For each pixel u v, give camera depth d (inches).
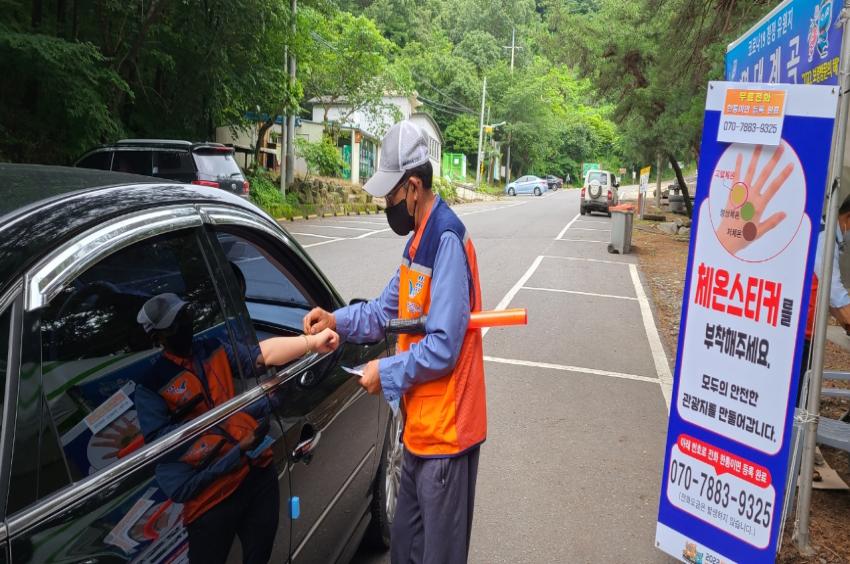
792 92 100.1
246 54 637.3
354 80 943.0
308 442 84.7
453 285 77.1
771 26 140.6
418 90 2137.1
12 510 46.2
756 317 105.0
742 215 106.7
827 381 221.1
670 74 516.7
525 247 613.3
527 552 128.0
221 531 64.8
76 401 53.8
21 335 49.4
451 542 82.6
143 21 522.3
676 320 333.4
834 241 115.5
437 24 2576.3
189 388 66.7
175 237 69.5
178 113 647.8
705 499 113.7
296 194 852.0
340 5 2059.5
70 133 485.1
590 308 352.2
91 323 57.2
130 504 55.0
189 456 62.9
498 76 2253.9
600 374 238.2
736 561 109.6
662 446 178.1
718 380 110.7
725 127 107.9
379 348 121.6
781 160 101.8
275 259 97.3
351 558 113.0
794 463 127.0
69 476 51.2
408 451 84.7
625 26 673.0
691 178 1819.6
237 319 77.1
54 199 59.9
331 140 1123.9
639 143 784.9
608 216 1134.4
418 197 80.3
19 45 392.2
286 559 77.7
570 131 2970.0
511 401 207.2
